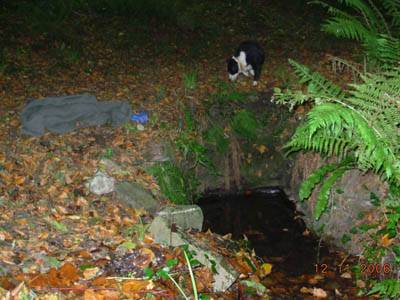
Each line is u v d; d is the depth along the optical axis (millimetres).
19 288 2861
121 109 5477
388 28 4766
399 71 3885
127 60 7078
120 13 8367
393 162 3234
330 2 9516
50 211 3920
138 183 4578
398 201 4012
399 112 3359
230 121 5816
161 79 6480
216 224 5125
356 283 4000
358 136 3543
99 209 4117
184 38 7977
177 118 5594
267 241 4773
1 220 3699
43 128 5086
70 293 3039
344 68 6664
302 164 5445
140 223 4000
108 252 3562
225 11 9078
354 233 4449
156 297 3150
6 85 6090
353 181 4645
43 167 4512
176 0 8773
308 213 5172
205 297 3291
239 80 6504
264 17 8953
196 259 3652
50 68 6637
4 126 5160
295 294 3889
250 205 5582
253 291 3725
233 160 5785
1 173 4309
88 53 7172
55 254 3443
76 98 5449
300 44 7961
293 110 5797
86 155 4801
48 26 7516
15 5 8055
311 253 4539
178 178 4980
